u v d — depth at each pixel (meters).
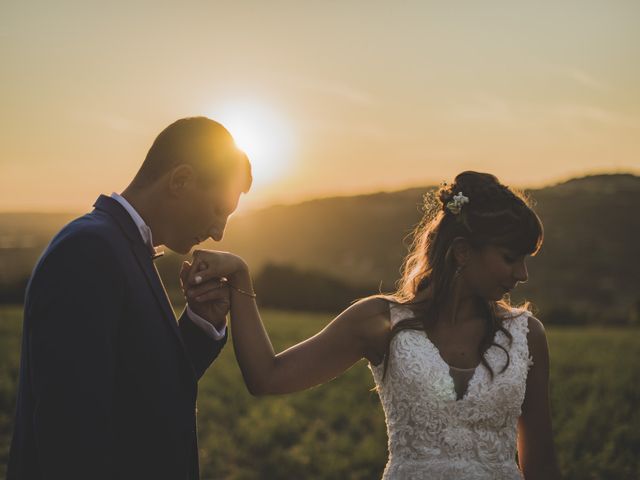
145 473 2.25
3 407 8.98
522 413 2.74
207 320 2.74
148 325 2.25
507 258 2.56
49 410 1.97
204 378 11.82
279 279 55.44
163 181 2.41
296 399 10.42
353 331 2.71
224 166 2.45
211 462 7.45
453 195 2.63
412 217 125.38
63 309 2.04
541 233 2.56
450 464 2.51
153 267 2.41
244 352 2.74
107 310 2.11
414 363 2.56
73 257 2.10
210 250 2.75
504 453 2.57
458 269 2.64
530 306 2.95
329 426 9.32
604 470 7.21
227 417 9.41
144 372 2.23
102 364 2.05
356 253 107.69
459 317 2.69
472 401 2.53
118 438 2.23
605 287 78.62
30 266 69.50
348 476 7.22
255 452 7.96
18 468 2.17
